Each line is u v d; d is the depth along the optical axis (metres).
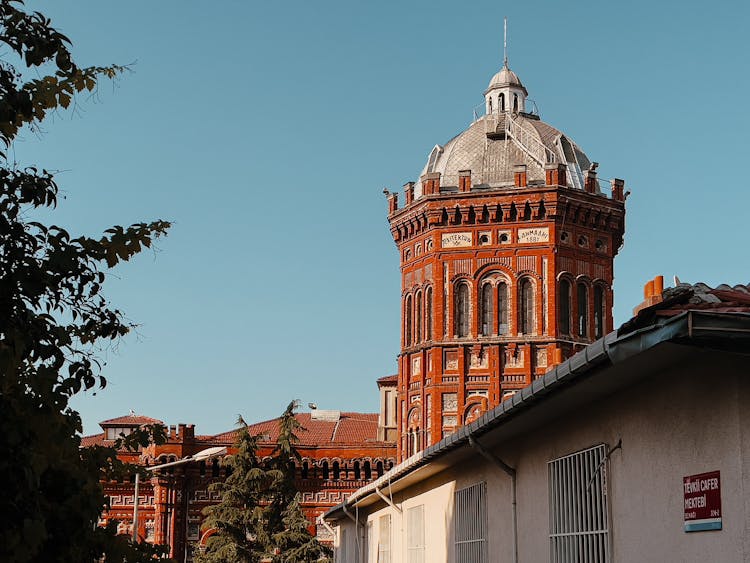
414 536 25.27
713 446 9.41
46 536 7.38
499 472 17.33
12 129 8.67
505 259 63.81
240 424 62.00
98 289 8.59
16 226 8.02
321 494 69.12
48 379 7.91
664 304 8.62
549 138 69.12
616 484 11.82
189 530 67.75
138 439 10.52
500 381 62.56
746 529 8.80
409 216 66.81
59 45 8.51
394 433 74.00
